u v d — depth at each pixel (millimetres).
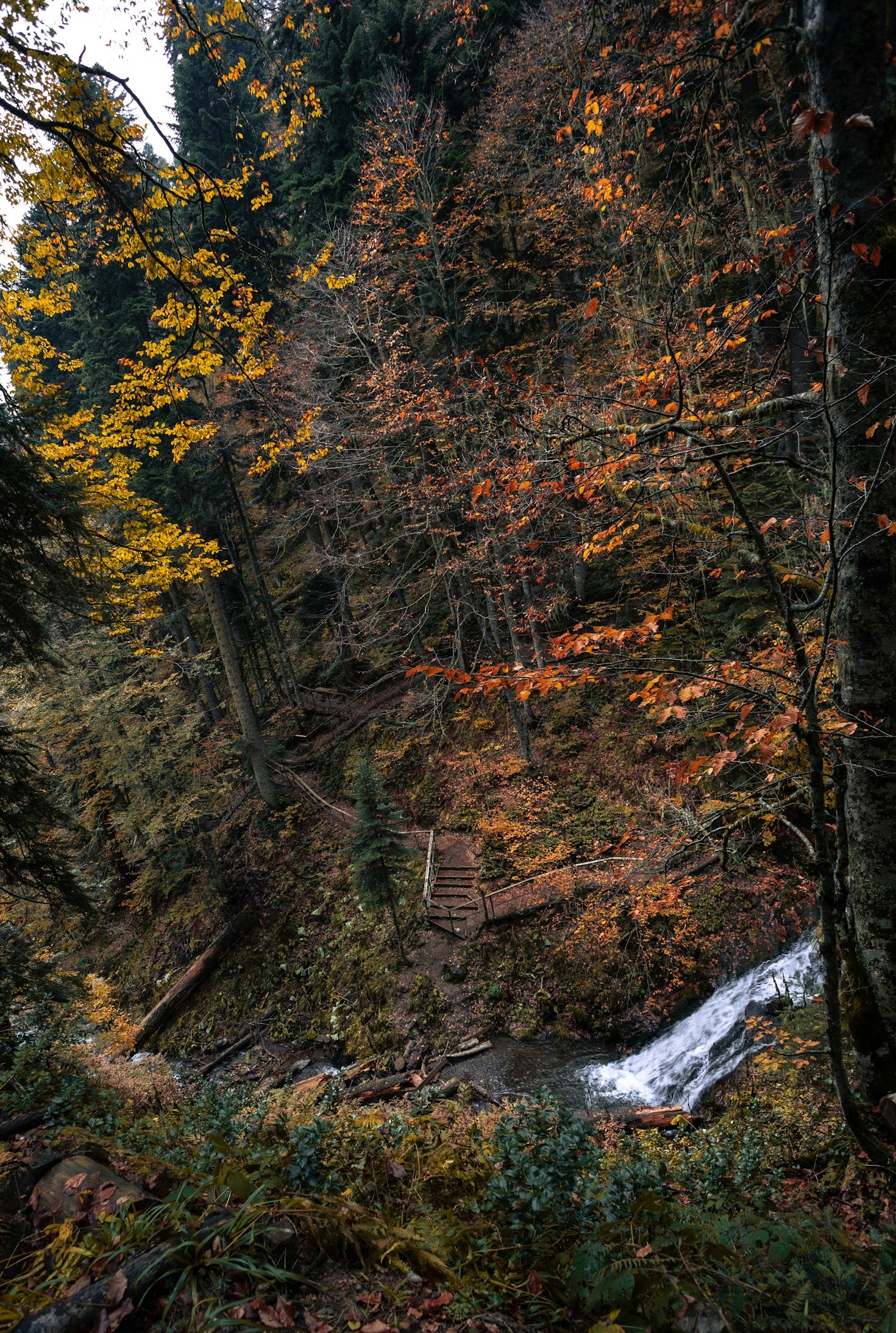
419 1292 2408
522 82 12516
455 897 13984
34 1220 3027
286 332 15203
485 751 16562
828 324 3768
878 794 3998
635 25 5750
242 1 4551
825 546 4582
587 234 12242
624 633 3797
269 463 10500
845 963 4508
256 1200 2613
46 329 21531
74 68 3900
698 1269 2434
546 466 6668
